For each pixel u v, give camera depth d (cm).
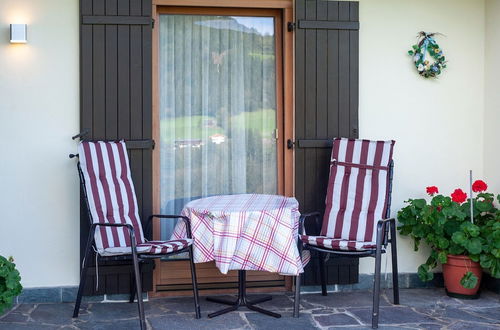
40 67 429
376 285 375
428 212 435
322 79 455
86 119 427
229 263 370
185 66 460
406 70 473
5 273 328
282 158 466
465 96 480
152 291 447
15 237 428
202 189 462
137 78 432
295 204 401
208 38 462
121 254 375
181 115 460
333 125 456
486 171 479
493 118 470
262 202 412
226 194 465
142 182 433
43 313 404
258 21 468
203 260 381
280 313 403
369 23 468
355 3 459
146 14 433
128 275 432
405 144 473
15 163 427
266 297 436
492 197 455
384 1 469
